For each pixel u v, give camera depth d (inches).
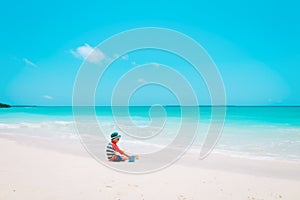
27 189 226.8
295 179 265.1
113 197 211.6
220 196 218.1
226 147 447.2
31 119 1144.2
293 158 362.9
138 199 209.0
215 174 283.0
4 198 205.5
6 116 1397.6
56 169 294.2
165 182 253.3
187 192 226.5
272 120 892.6
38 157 359.3
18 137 577.9
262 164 328.5
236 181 258.2
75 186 236.5
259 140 514.0
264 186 243.8
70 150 416.5
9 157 359.3
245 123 812.0
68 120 1060.5
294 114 1157.7
